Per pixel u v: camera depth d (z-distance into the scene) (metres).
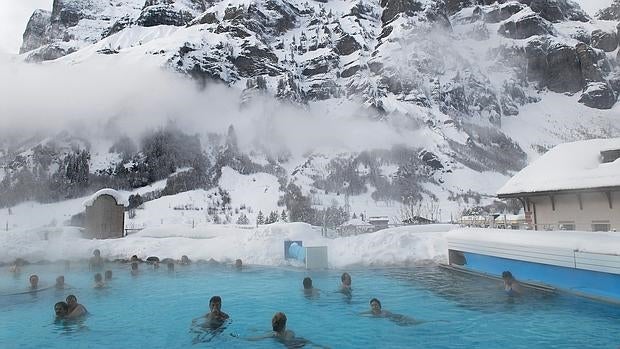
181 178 156.25
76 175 160.62
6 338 11.92
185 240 30.69
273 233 28.80
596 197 19.39
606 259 13.08
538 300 14.91
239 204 131.75
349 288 17.53
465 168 169.62
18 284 20.50
